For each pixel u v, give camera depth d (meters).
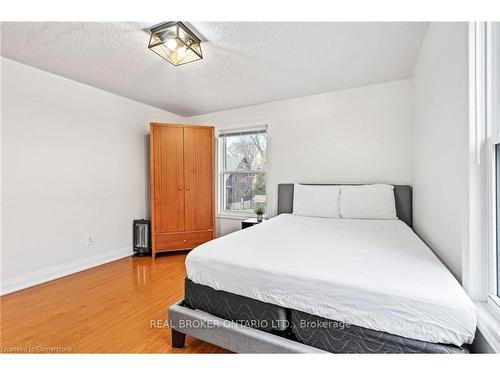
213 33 1.92
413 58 2.34
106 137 3.22
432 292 0.93
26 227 2.45
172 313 1.46
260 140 3.91
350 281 1.05
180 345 1.49
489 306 1.04
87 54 2.25
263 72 2.66
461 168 1.19
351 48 2.15
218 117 4.18
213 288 1.39
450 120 1.36
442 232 1.53
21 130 2.42
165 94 3.35
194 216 3.68
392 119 2.91
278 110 3.64
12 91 2.36
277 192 3.65
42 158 2.58
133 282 2.53
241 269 1.30
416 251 1.47
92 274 2.76
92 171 3.06
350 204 2.81
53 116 2.67
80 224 2.92
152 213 3.42
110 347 1.50
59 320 1.81
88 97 3.01
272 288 1.21
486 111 1.08
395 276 1.08
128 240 3.52
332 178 3.28
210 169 3.78
